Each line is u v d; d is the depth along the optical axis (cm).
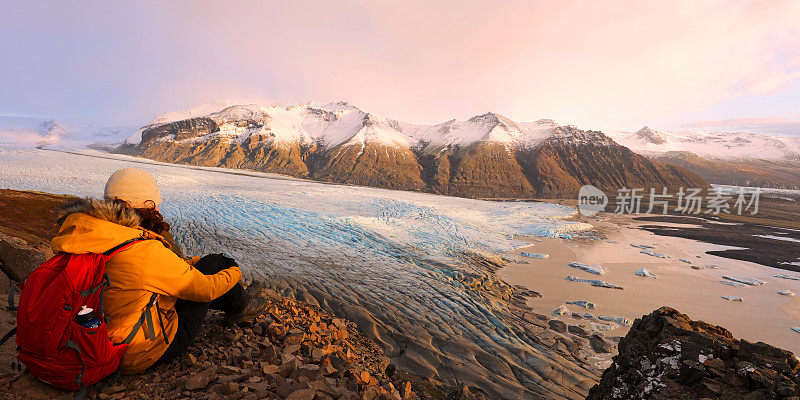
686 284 2709
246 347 314
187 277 211
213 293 230
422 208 5472
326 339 440
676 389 269
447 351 1279
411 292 1908
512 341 1471
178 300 240
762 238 5828
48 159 8081
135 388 214
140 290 194
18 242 396
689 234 5781
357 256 2525
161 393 215
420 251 2925
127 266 188
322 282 1888
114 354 192
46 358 178
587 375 1241
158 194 225
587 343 1549
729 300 2394
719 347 281
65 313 173
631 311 2028
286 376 281
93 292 182
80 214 191
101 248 184
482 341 1415
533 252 3447
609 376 339
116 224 194
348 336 552
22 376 201
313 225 3425
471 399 470
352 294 1764
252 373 264
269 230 3055
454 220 4688
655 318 357
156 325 210
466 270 2494
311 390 237
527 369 1220
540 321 1755
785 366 249
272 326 372
